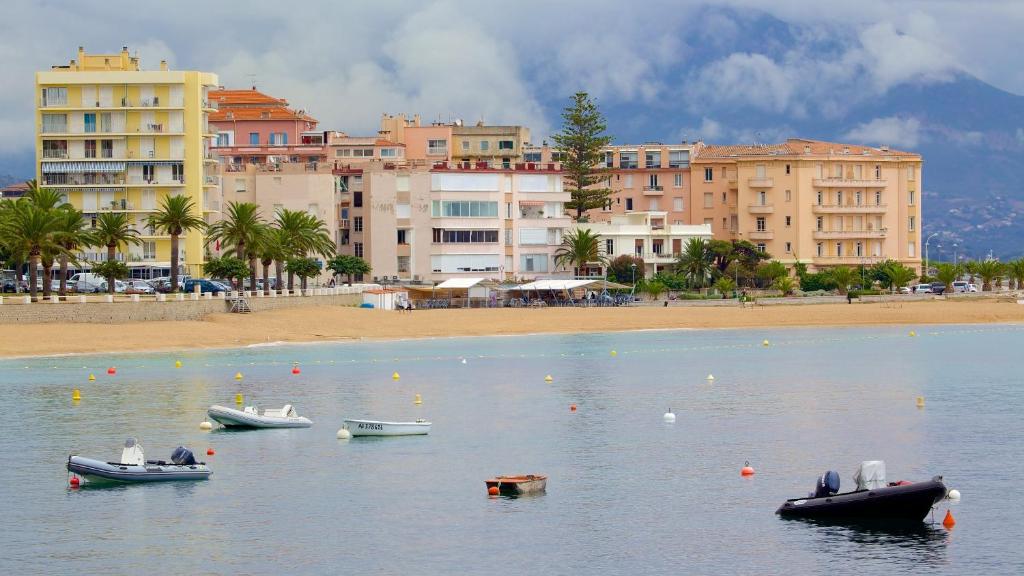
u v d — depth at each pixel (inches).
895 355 7126.0
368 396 5310.0
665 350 7455.7
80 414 4785.9
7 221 7086.6
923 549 3006.9
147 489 3590.1
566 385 5698.8
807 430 4458.7
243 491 3560.5
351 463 3905.0
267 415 4554.6
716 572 2871.6
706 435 4365.2
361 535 3142.2
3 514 3334.2
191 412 4842.5
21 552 3024.1
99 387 5506.9
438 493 3531.0
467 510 3356.3
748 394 5388.8
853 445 4173.2
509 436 4352.9
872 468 3272.6
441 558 2967.5
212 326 7618.1
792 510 3284.9
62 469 3831.2
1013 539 3073.3
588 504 3408.0
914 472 3752.5
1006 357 6983.3
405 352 7204.7
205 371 6127.0
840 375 6092.5
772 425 4566.9
